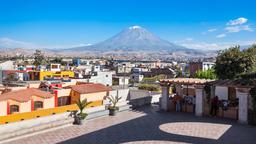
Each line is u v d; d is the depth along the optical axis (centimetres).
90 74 6088
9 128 1791
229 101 2500
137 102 2927
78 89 3061
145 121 2228
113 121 2225
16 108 2433
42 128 1934
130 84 6097
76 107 2638
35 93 2644
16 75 6125
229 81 2330
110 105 2620
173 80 2600
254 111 2098
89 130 1955
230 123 2158
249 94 2158
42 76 6222
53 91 2922
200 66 8869
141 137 1792
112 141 1711
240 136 1812
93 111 2444
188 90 3078
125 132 1908
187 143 1673
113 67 13925
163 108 2666
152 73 10569
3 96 2469
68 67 9062
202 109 2403
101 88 3356
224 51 4156
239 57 3900
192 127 2036
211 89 2545
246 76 2408
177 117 2378
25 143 1653
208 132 1903
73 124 2116
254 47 4100
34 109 2597
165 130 1958
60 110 2491
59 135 1825
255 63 3847
